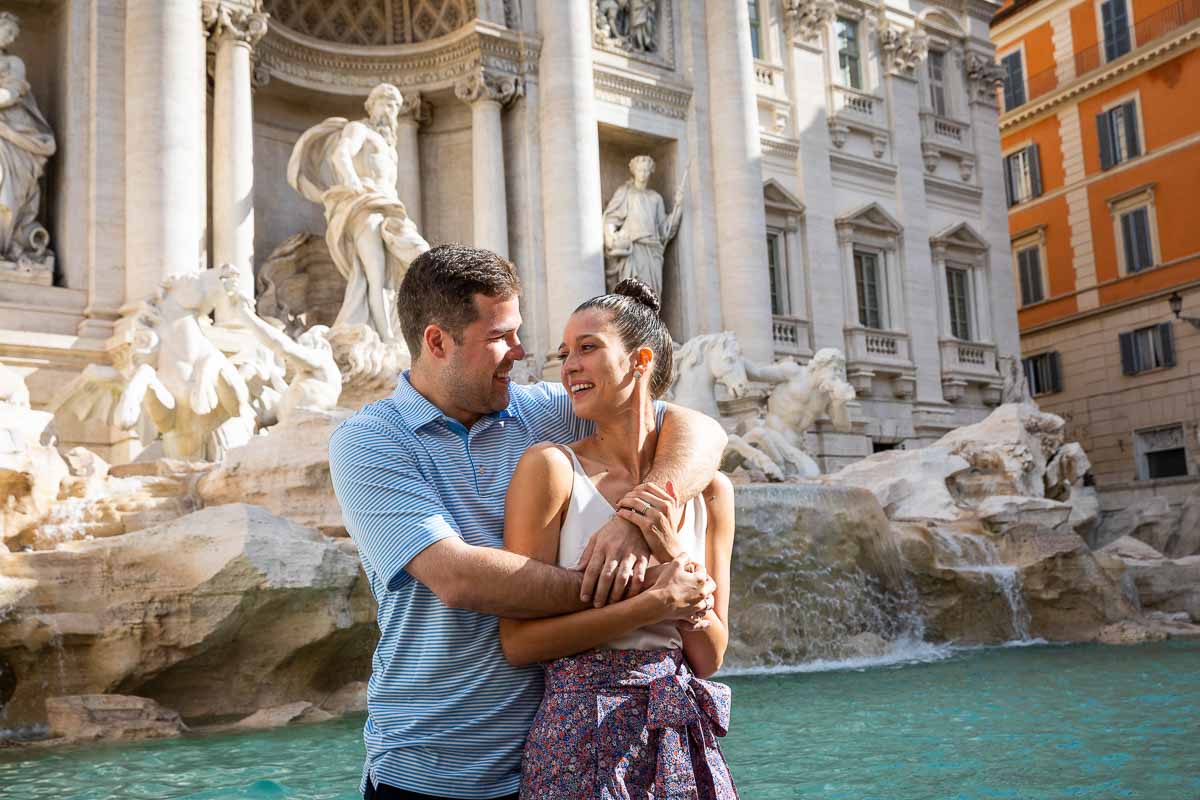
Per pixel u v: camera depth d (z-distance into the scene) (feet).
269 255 86.07
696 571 9.59
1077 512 87.15
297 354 58.13
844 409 76.64
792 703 37.01
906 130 121.60
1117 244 143.13
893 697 37.86
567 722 9.55
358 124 77.56
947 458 74.90
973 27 131.44
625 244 94.32
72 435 64.59
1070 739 28.45
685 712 9.50
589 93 90.33
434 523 9.73
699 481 10.11
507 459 10.79
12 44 72.49
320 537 38.58
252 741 31.27
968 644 59.57
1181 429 135.33
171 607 35.29
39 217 71.10
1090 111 146.61
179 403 54.39
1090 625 62.03
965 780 23.77
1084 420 147.13
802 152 111.34
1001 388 127.34
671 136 100.17
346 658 38.45
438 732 9.84
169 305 55.98
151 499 45.47
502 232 87.76
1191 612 69.97
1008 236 130.82
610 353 10.35
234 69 75.82
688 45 101.81
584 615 9.43
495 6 88.89
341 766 27.04
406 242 76.59
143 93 69.62
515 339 10.62
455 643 9.92
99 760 28.86
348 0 91.40
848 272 113.70
